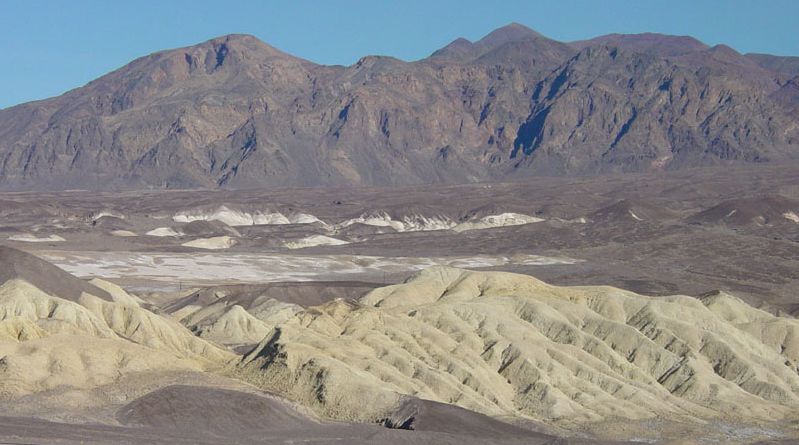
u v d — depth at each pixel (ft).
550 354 489.67
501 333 503.61
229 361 469.57
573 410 447.42
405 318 505.25
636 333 514.27
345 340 471.62
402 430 380.17
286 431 373.81
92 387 398.62
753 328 549.54
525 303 531.91
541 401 453.17
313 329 491.72
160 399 377.30
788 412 469.57
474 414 410.52
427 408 402.93
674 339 518.37
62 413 366.43
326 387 415.44
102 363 412.36
